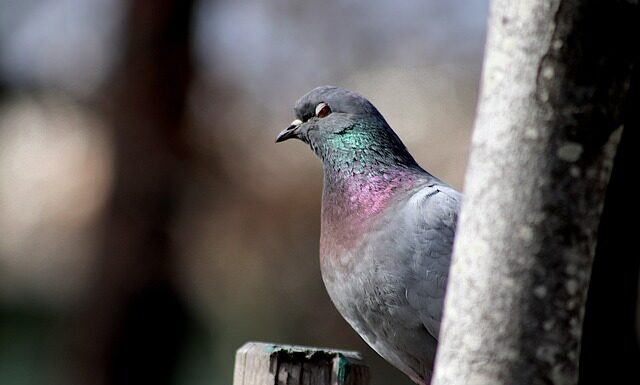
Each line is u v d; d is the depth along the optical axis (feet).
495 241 10.28
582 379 23.54
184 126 47.67
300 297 47.34
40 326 63.05
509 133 10.22
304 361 13.79
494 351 10.30
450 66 55.11
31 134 57.82
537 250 10.16
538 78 10.06
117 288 46.55
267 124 48.62
